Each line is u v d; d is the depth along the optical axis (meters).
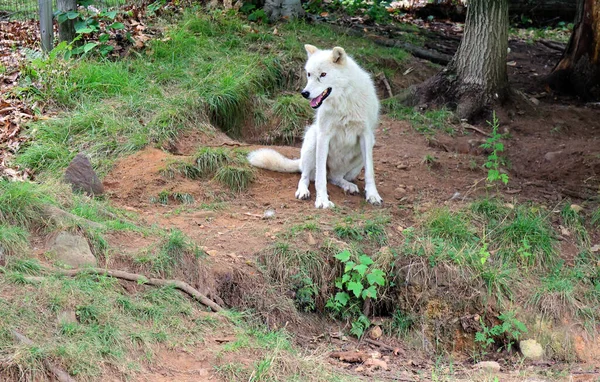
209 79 10.19
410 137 9.88
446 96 10.45
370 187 8.80
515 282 8.18
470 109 10.28
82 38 10.66
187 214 8.55
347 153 8.88
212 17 11.33
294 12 11.98
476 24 10.30
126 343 7.22
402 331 8.08
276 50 10.95
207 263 7.95
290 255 8.12
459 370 7.80
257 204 8.76
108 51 10.53
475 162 9.45
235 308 7.88
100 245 7.80
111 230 7.98
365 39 11.85
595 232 8.62
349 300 8.14
